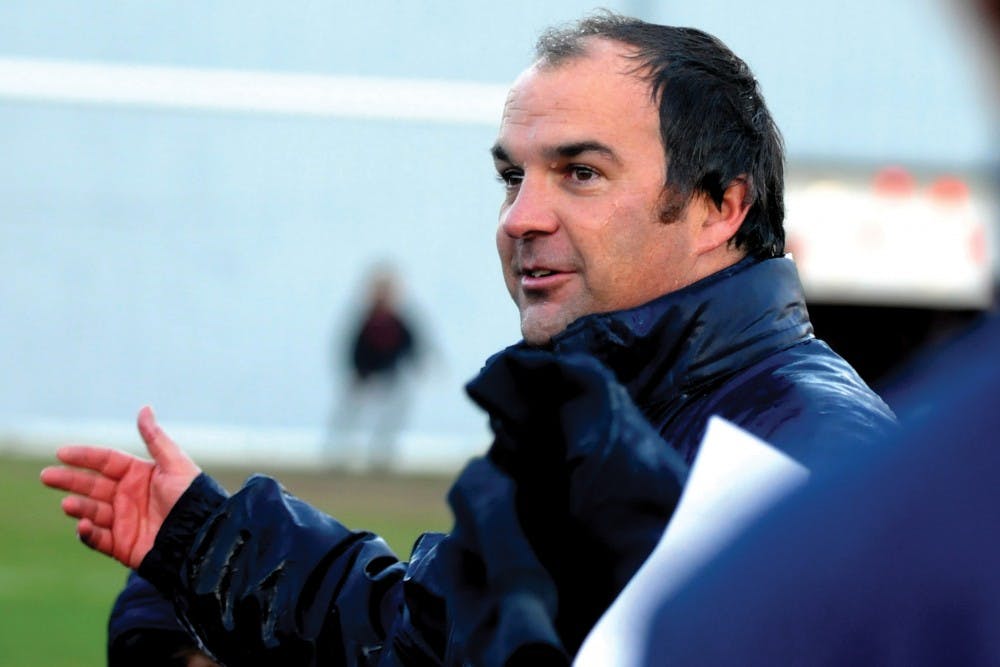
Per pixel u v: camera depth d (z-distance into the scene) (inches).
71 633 944.3
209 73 1898.4
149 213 1903.3
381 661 238.2
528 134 245.4
